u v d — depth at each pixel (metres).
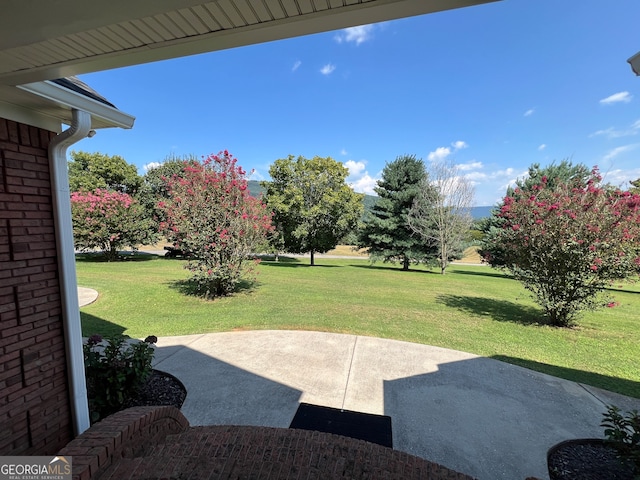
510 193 16.94
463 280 13.28
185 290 8.45
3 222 1.96
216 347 4.48
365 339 4.93
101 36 1.30
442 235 16.23
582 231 5.31
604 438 2.63
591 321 6.57
